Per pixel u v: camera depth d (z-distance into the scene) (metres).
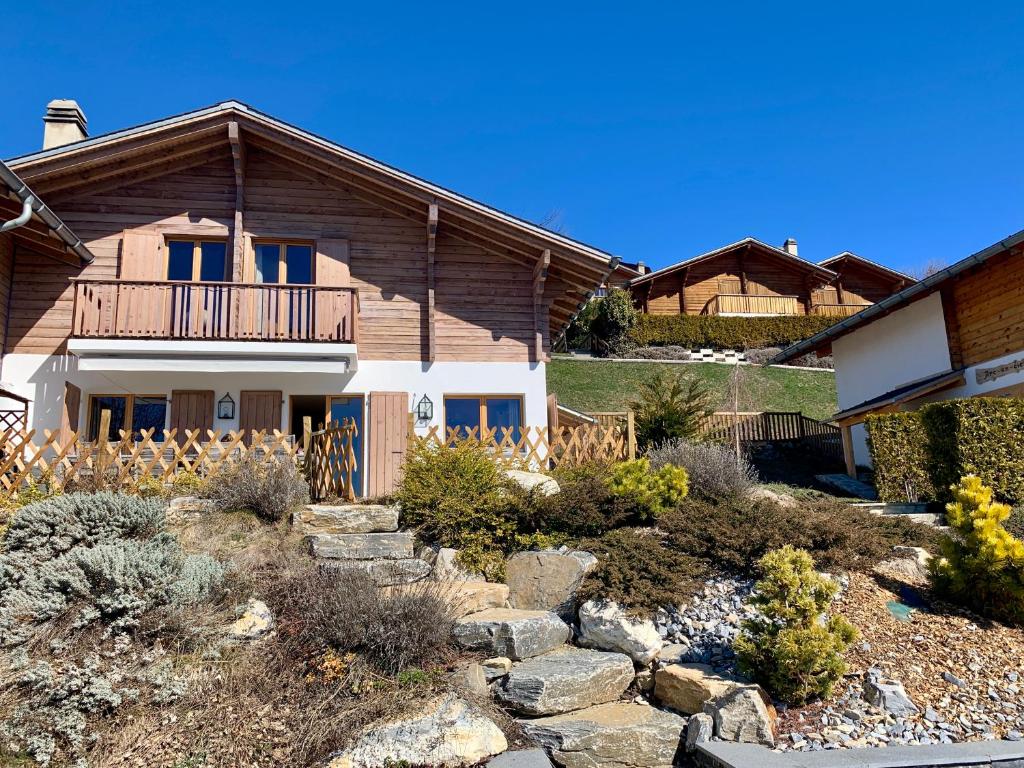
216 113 14.77
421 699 6.40
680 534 9.23
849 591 8.45
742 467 12.27
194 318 14.32
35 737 5.46
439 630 7.14
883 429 14.27
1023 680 6.90
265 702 6.29
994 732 6.21
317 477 11.91
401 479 11.52
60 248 14.27
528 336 16.16
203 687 6.32
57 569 6.87
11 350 14.23
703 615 8.02
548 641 7.75
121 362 13.90
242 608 7.30
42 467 10.81
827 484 17.80
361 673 6.58
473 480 10.39
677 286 39.84
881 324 19.91
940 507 12.80
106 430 10.90
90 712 5.81
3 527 8.46
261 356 14.56
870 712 6.49
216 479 10.59
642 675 7.55
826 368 33.81
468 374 15.78
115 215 15.13
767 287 40.62
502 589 8.58
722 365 32.94
